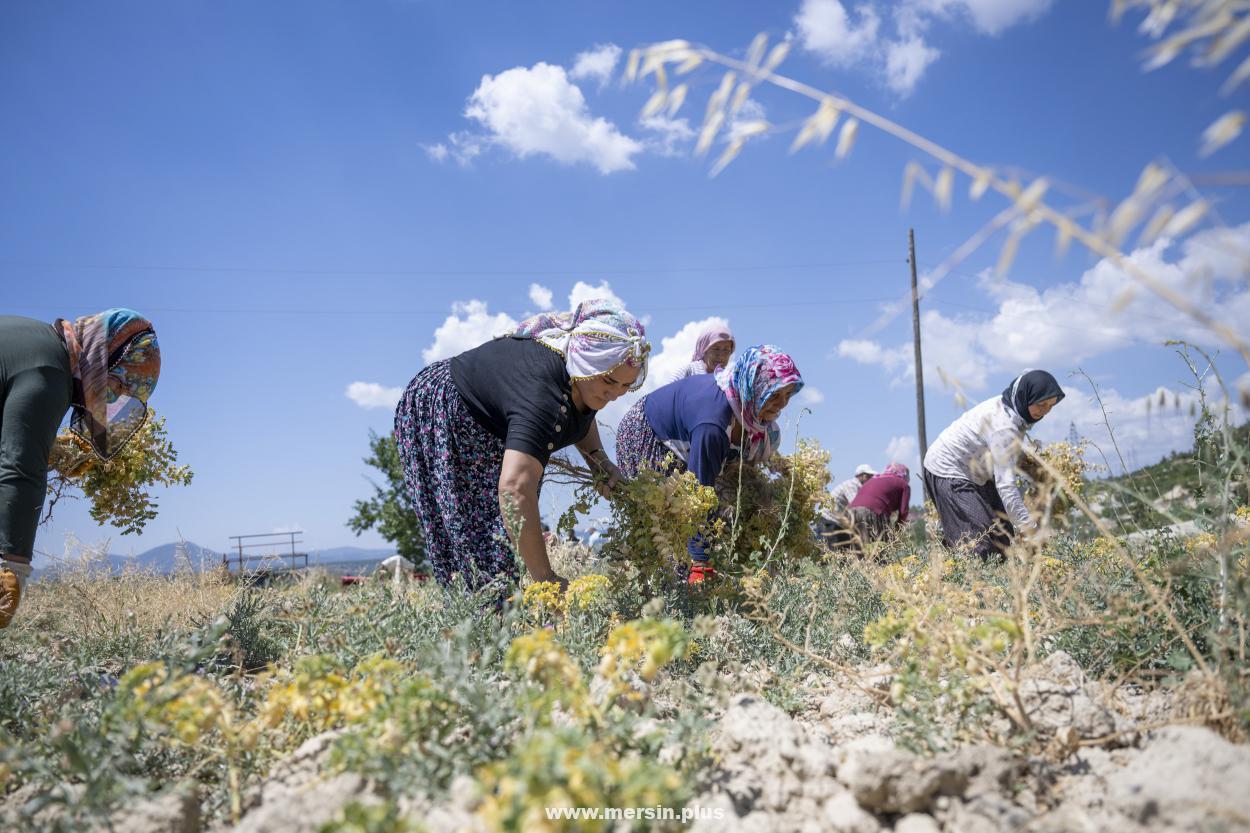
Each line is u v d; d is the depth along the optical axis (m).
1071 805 1.58
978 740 1.87
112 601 4.65
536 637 1.72
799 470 4.25
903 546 4.68
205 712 1.70
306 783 1.72
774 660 2.77
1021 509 4.95
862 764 1.57
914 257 21.50
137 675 1.73
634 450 4.58
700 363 6.22
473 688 1.85
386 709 1.67
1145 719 1.95
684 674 2.70
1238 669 1.76
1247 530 1.97
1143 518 2.73
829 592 3.44
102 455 3.49
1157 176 1.08
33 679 2.43
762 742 1.79
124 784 1.54
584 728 1.70
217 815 1.71
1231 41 1.00
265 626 3.22
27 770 1.80
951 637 1.98
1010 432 2.14
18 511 2.85
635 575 3.43
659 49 1.43
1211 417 2.11
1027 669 2.10
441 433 3.38
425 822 1.36
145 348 3.46
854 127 1.34
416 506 3.51
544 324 3.43
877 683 2.41
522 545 3.18
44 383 3.01
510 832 1.11
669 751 1.86
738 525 4.10
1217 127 1.04
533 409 3.22
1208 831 1.29
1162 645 2.21
